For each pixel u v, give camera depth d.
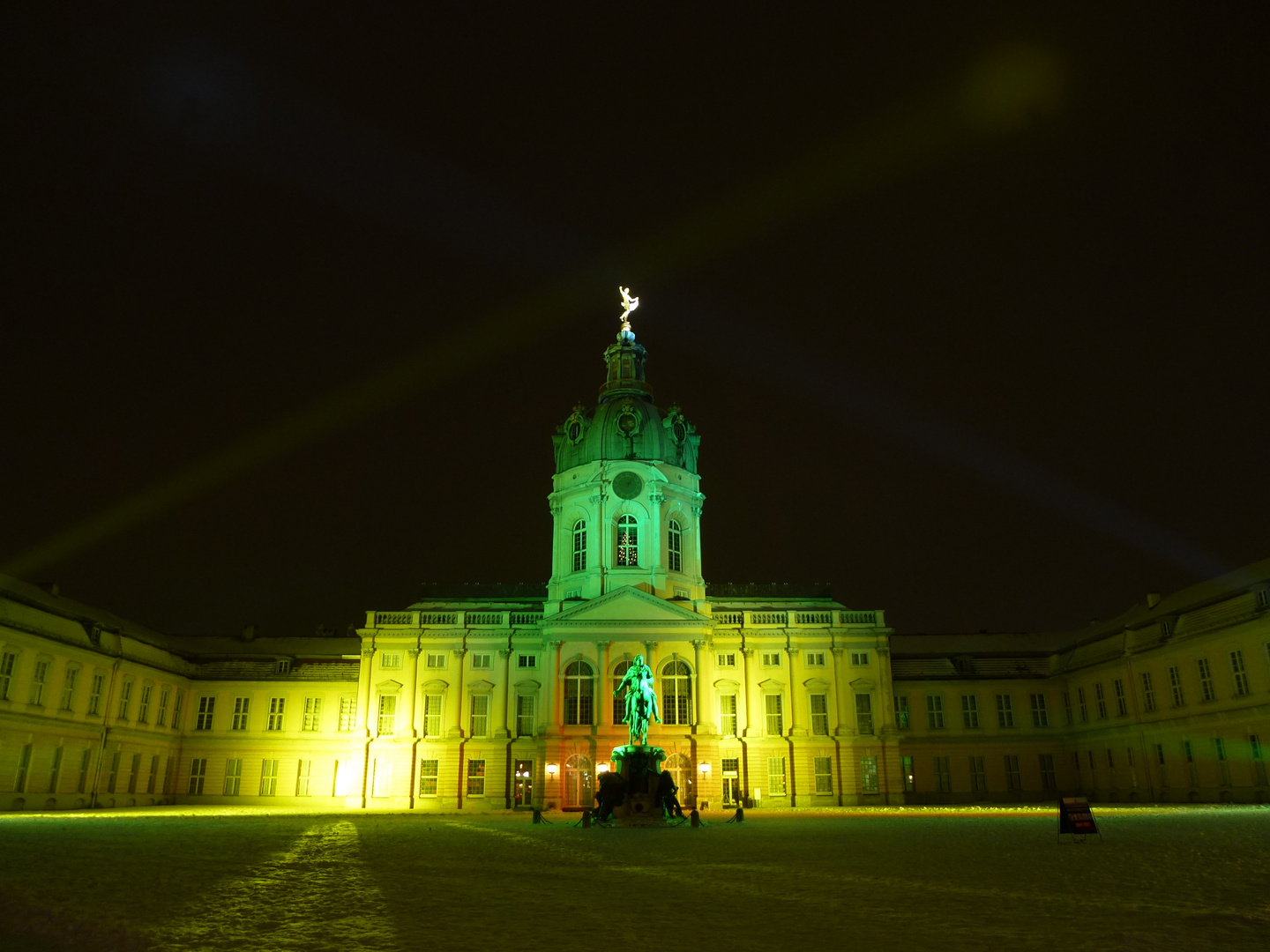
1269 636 56.53
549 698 74.19
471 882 19.50
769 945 12.48
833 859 24.30
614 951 12.16
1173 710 65.44
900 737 75.50
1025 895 16.81
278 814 55.62
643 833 37.03
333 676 80.44
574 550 82.12
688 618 75.19
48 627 63.62
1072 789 79.00
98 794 67.06
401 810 68.44
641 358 88.81
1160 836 30.41
